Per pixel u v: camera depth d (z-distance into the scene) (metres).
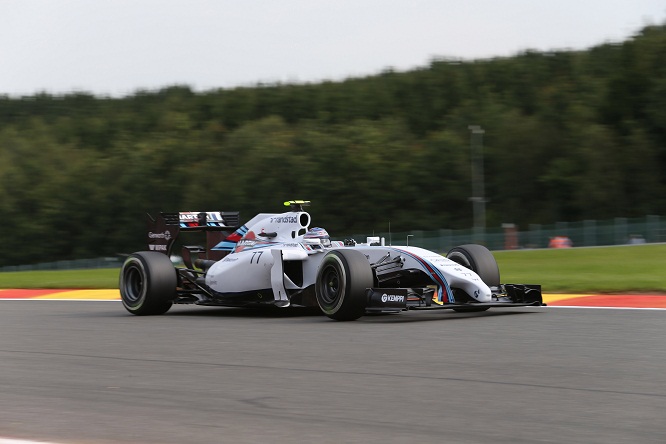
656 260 37.19
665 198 102.00
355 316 16.06
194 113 150.12
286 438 7.45
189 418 8.27
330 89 149.88
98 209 123.44
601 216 102.62
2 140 140.25
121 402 9.10
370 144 112.62
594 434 7.34
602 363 10.72
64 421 8.30
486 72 147.88
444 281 15.98
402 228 109.25
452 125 122.19
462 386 9.47
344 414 8.29
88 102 173.12
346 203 109.94
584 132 104.38
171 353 12.58
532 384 9.48
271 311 19.62
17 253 124.75
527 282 24.34
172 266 19.25
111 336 14.98
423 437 7.39
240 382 10.05
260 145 112.88
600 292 21.84
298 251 17.64
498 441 7.21
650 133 104.06
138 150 126.12
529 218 111.12
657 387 9.18
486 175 114.94
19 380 10.63
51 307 22.19
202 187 115.75
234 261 18.62
